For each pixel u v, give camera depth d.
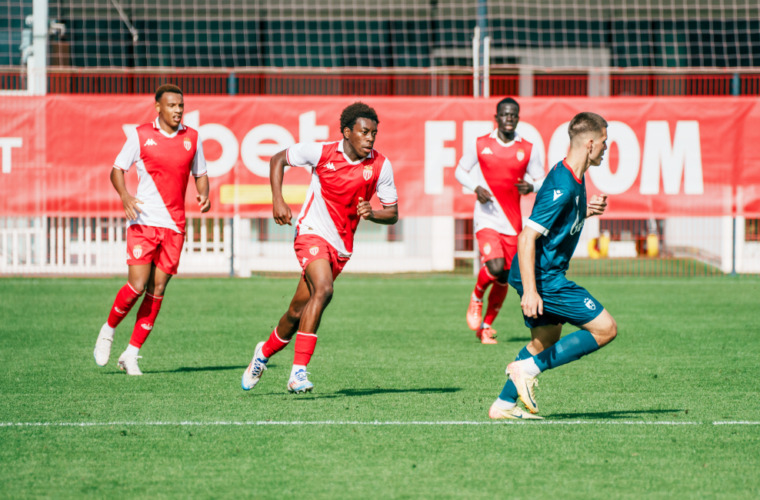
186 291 34.94
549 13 50.47
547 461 12.59
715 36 50.28
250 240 42.72
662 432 14.22
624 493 11.28
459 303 32.25
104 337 19.31
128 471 12.12
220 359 21.28
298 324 16.55
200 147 19.72
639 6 50.31
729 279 39.72
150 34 49.91
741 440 13.73
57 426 14.49
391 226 43.88
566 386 18.00
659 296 33.91
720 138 37.22
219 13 50.09
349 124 15.89
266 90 44.91
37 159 36.44
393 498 11.05
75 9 48.97
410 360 21.19
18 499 11.01
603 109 37.16
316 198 16.34
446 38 50.62
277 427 14.45
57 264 39.88
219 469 12.20
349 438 13.76
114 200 36.66
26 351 22.12
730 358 21.34
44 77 38.59
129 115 36.56
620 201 37.34
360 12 50.41
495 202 24.38
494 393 17.27
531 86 49.09
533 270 13.64
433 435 13.96
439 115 37.09
